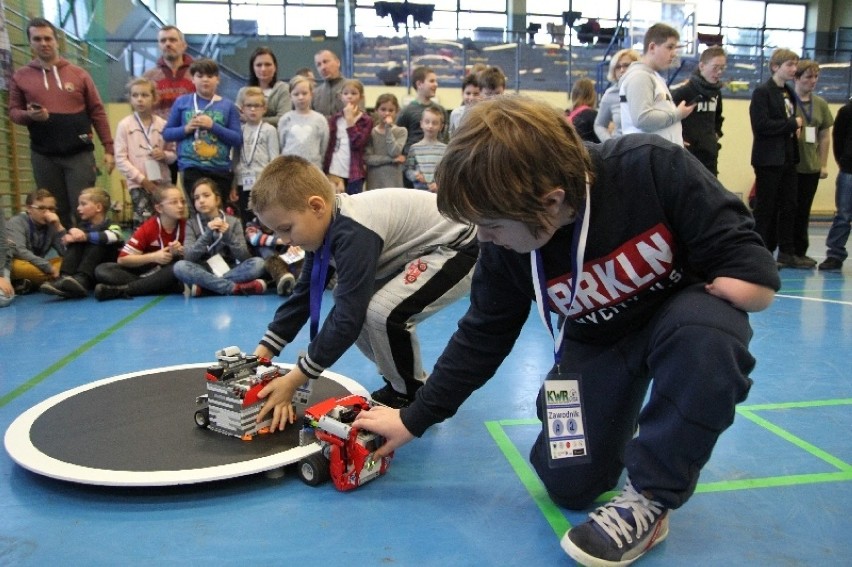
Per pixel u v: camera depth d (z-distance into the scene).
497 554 1.22
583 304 1.28
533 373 2.39
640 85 3.65
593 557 1.12
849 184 5.01
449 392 1.39
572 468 1.34
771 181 5.00
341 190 4.67
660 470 1.13
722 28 13.54
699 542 1.26
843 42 15.32
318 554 1.21
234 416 1.60
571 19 14.84
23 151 5.98
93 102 4.75
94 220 4.41
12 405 2.04
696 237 1.11
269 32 14.52
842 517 1.36
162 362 2.55
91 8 8.08
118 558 1.19
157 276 4.23
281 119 4.68
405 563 1.18
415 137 5.25
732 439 1.77
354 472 1.46
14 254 4.26
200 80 4.45
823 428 1.85
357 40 12.27
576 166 1.01
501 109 0.99
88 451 1.52
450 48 12.49
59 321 3.38
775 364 2.51
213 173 4.51
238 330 3.14
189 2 14.30
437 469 1.59
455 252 1.89
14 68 5.43
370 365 2.49
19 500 1.42
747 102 11.71
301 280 1.88
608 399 1.34
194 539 1.26
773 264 1.10
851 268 5.34
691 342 1.09
